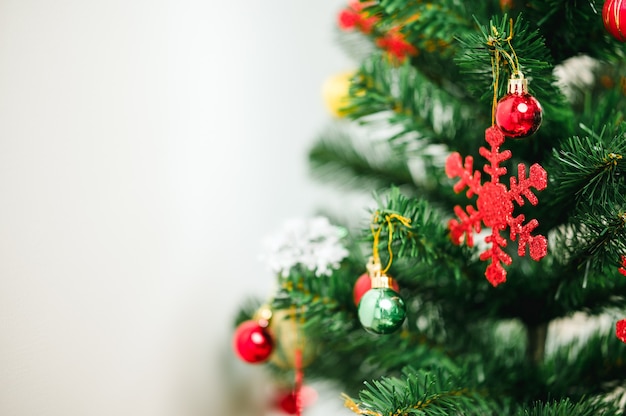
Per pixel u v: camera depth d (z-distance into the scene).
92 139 0.68
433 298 0.69
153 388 0.74
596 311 0.63
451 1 0.60
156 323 0.75
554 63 0.60
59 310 0.65
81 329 0.67
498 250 0.58
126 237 0.72
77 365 0.67
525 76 0.57
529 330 0.66
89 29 0.68
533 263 0.64
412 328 0.68
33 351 0.63
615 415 0.58
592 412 0.58
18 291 0.62
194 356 0.79
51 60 0.65
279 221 0.93
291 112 0.95
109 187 0.70
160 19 0.76
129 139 0.72
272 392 0.87
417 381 0.57
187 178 0.79
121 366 0.71
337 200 1.03
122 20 0.71
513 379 0.63
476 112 0.65
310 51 0.99
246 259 0.88
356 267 0.71
